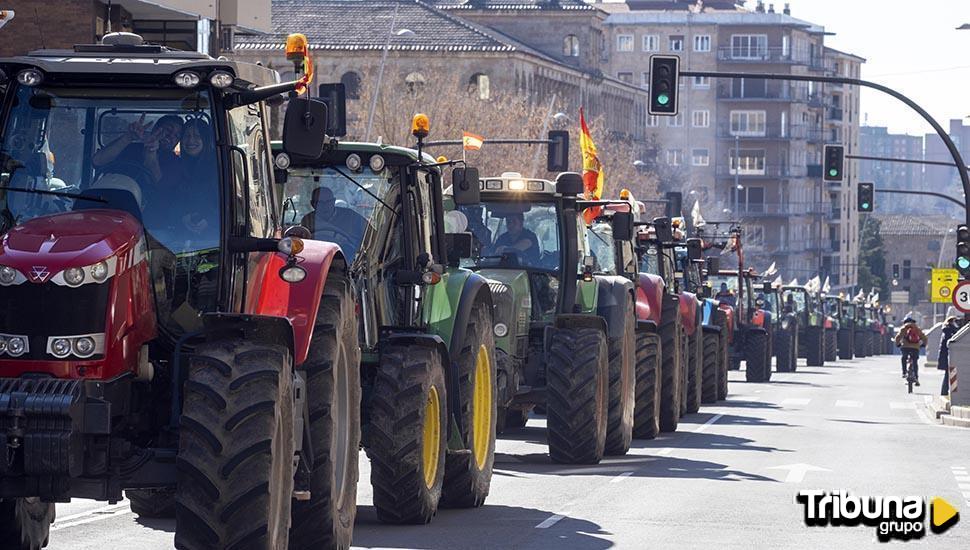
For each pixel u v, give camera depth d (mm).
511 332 31938
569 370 33188
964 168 67938
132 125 17516
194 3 60625
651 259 51906
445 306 25484
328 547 19844
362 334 24453
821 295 135250
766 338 81812
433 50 173750
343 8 178250
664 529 24391
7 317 15852
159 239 17359
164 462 16578
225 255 17453
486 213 33906
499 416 33719
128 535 22641
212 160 17531
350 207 24906
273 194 19281
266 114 19125
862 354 164625
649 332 41688
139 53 17641
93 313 15906
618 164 164000
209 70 17344
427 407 24297
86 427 15695
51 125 17453
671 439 41969
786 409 58406
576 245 33906
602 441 34188
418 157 25141
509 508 26484
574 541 22875
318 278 18766
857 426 50219
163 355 17281
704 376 59875
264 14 68438
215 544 15984
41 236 16188
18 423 15453
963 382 59125
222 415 16094
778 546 23000
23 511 18266
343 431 20516
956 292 62469
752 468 34219
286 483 16875
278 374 16469
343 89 34875
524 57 180250
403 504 23781
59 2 56281
